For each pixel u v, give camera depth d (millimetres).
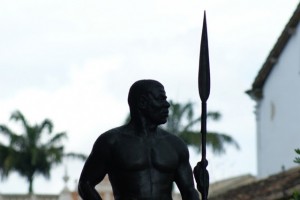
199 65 10945
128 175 10773
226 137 60562
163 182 10812
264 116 43406
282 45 42188
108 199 53469
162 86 10977
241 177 46062
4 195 60562
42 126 73750
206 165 10859
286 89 42312
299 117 41938
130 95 10961
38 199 60406
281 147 42625
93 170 10914
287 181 36062
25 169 73688
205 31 10914
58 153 73062
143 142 10852
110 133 10898
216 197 39719
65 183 60312
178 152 10922
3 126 73562
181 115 59531
